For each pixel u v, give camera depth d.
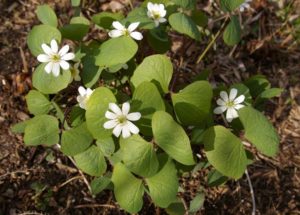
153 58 0.25
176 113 0.25
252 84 0.29
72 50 0.35
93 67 0.27
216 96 0.29
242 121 0.24
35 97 0.28
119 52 0.26
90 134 0.25
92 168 0.26
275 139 0.24
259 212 0.32
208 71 0.30
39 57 0.26
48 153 0.33
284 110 0.38
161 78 0.26
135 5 0.42
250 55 0.41
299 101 0.38
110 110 0.24
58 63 0.26
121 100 0.27
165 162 0.25
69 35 0.29
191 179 0.33
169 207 0.27
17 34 0.39
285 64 0.40
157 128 0.23
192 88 0.25
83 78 0.27
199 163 0.29
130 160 0.23
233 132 0.27
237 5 0.27
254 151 0.35
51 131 0.26
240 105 0.26
